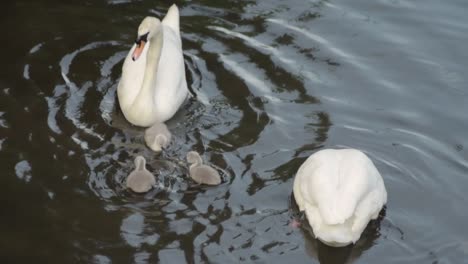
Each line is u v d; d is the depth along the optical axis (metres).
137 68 13.17
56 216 10.61
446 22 15.53
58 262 9.90
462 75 14.10
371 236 10.74
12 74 13.34
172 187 11.31
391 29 15.27
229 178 11.52
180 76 13.23
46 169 11.39
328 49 14.56
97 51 14.11
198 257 10.15
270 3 15.83
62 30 14.55
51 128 12.22
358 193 10.33
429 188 11.62
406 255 10.45
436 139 12.60
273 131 12.51
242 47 14.45
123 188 11.20
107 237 10.34
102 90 13.27
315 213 10.45
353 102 13.30
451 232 10.86
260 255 10.27
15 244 10.12
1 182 11.09
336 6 15.88
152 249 10.21
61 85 13.21
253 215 10.91
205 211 10.91
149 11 15.30
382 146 12.38
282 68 13.98
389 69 14.18
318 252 10.41
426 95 13.59
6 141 11.84
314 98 13.32
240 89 13.41
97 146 12.00
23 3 15.25
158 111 12.70
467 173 11.93
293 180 11.55
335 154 11.08
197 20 15.15
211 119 12.77
